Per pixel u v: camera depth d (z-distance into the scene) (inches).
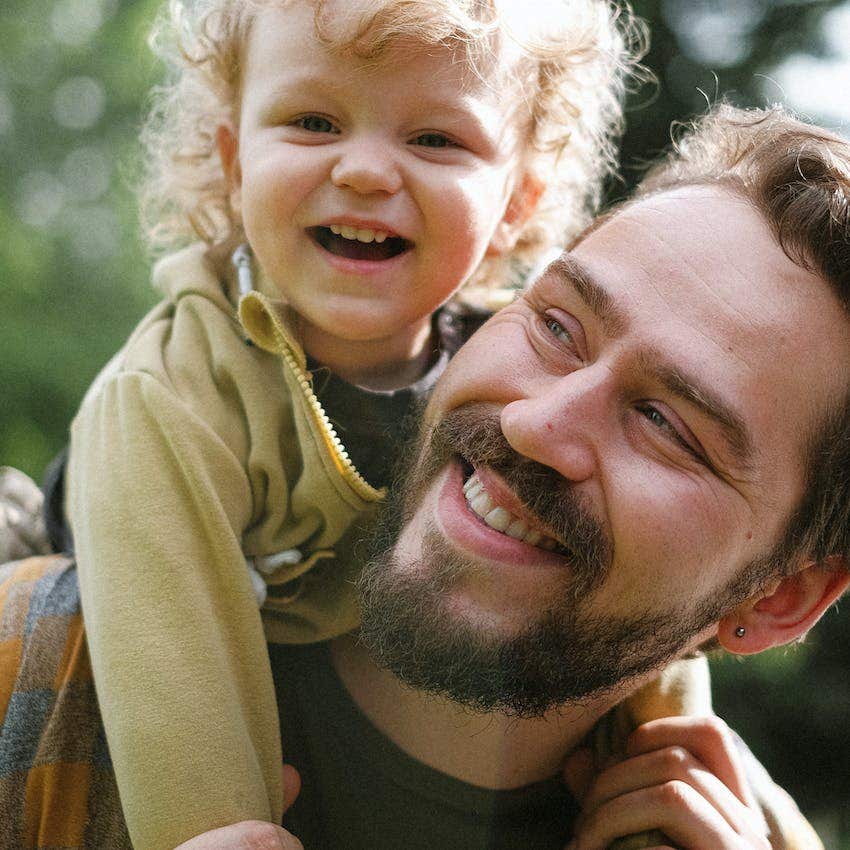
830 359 21.5
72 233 113.3
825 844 58.3
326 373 24.4
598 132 30.4
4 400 90.4
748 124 24.2
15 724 21.9
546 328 22.2
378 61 22.8
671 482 20.9
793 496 21.7
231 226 27.0
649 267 21.5
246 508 22.7
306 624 23.5
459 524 21.3
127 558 21.4
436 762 22.8
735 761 22.9
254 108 23.8
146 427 22.4
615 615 21.2
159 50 32.1
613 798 22.4
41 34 112.7
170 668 20.7
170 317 25.3
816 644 61.5
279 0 23.6
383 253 23.7
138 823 20.0
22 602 23.3
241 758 20.5
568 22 26.3
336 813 22.6
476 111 23.9
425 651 21.0
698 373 20.8
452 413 22.3
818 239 21.5
